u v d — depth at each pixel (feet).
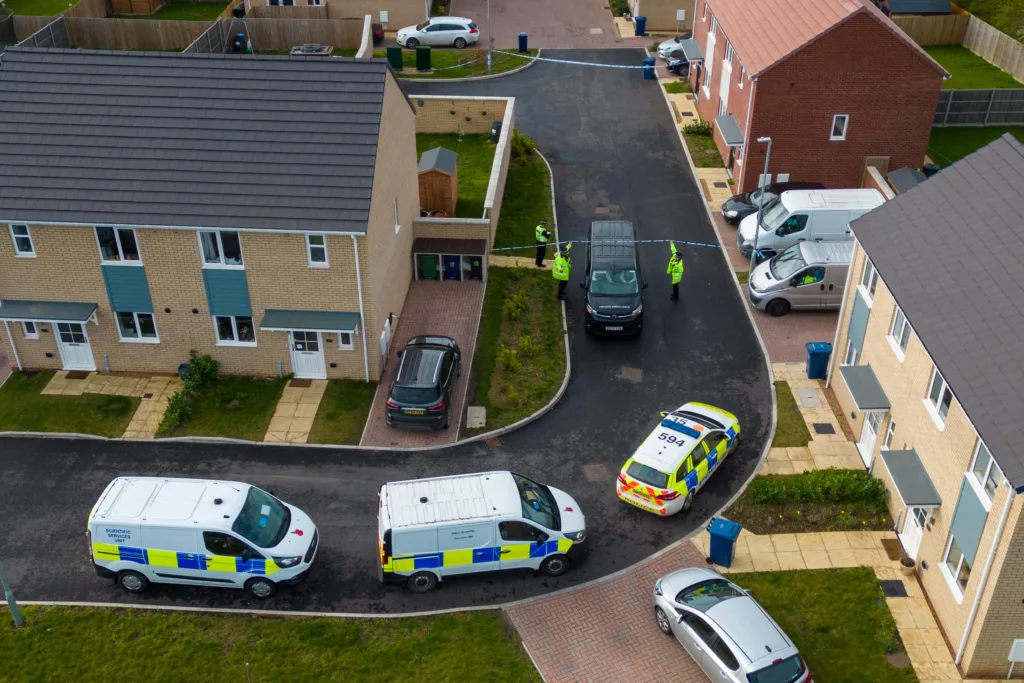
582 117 161.68
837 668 68.59
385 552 73.41
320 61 96.94
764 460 89.76
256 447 91.81
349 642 71.41
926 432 74.49
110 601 75.20
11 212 92.38
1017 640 65.10
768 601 74.33
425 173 125.90
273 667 69.10
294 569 74.79
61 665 69.21
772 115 126.93
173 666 69.21
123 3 203.31
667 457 82.99
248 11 194.08
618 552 80.12
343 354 99.09
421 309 111.65
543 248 120.26
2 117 96.53
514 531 74.84
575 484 87.61
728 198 135.85
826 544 79.77
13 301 98.32
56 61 98.53
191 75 97.25
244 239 92.48
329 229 90.43
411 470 89.04
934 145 152.46
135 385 100.37
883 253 83.46
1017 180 77.15
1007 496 60.23
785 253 114.01
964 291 72.90
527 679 68.28
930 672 68.08
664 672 68.95
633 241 114.32
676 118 161.17
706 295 115.55
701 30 164.35
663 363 104.22
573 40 193.57
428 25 188.14
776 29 130.52
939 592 71.72
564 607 74.74
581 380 101.76
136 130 95.30
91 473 88.38
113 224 91.61
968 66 177.37
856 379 86.63
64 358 101.81
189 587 76.54
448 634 72.13
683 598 70.13
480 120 153.07
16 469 88.89
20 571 77.97
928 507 71.92
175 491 75.77
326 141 93.91
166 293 96.58
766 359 104.17
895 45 121.29
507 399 98.12
